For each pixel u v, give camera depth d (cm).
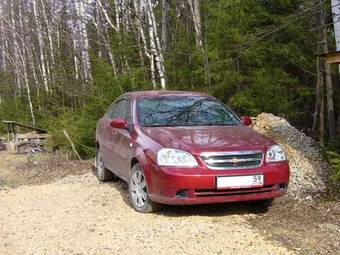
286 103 1380
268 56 1389
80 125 1313
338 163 770
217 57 1341
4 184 960
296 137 979
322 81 1455
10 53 3506
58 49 2309
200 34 1510
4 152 1578
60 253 524
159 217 631
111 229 593
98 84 1349
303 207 680
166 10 1836
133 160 682
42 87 2506
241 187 598
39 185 909
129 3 1767
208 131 670
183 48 1569
